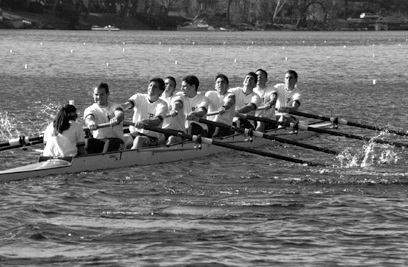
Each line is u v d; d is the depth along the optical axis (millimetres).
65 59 112125
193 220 23797
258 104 39469
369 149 39000
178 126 35594
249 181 30188
